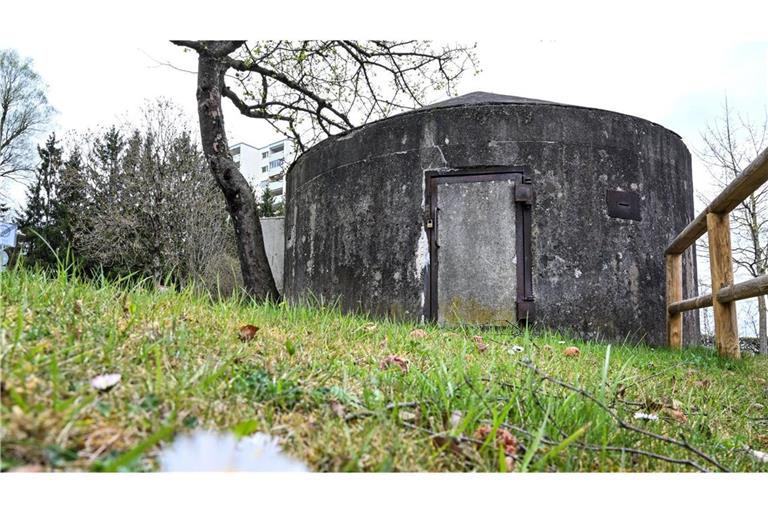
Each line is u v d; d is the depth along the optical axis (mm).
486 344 3244
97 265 15211
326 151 6898
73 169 16734
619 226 5805
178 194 14609
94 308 1844
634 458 1384
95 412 996
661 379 2926
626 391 2275
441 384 1532
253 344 1962
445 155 5957
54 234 17453
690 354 4430
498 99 6578
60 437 844
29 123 19469
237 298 3195
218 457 885
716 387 2941
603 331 5578
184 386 1205
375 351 2377
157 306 2186
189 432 992
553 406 1525
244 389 1340
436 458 1147
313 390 1445
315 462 1043
